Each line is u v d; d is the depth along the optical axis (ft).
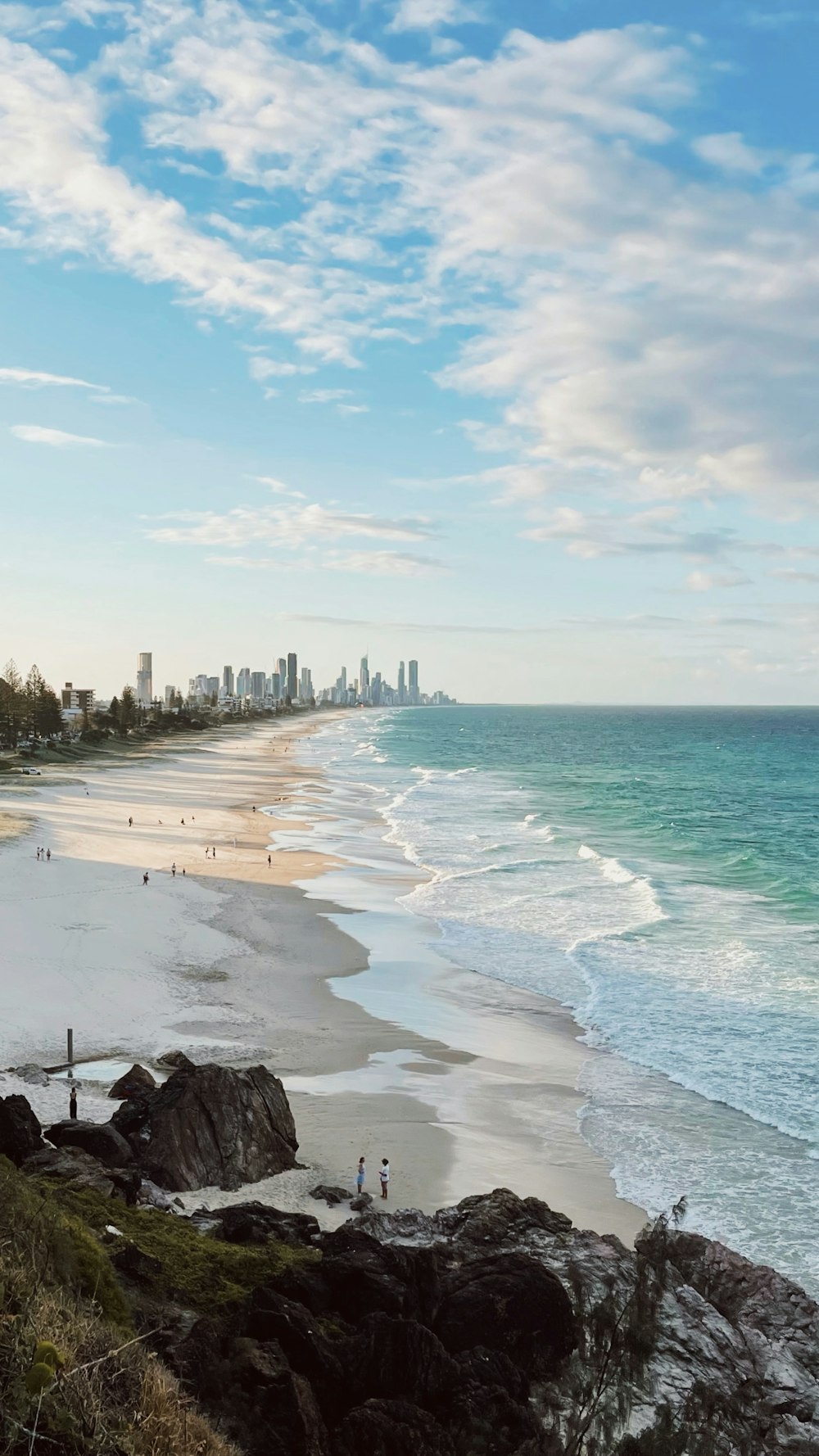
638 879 225.97
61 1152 67.46
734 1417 38.32
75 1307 34.76
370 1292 48.42
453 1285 52.06
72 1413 26.78
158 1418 29.35
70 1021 123.54
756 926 183.83
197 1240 55.16
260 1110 89.66
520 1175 88.74
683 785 499.92
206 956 158.30
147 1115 85.20
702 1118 101.19
